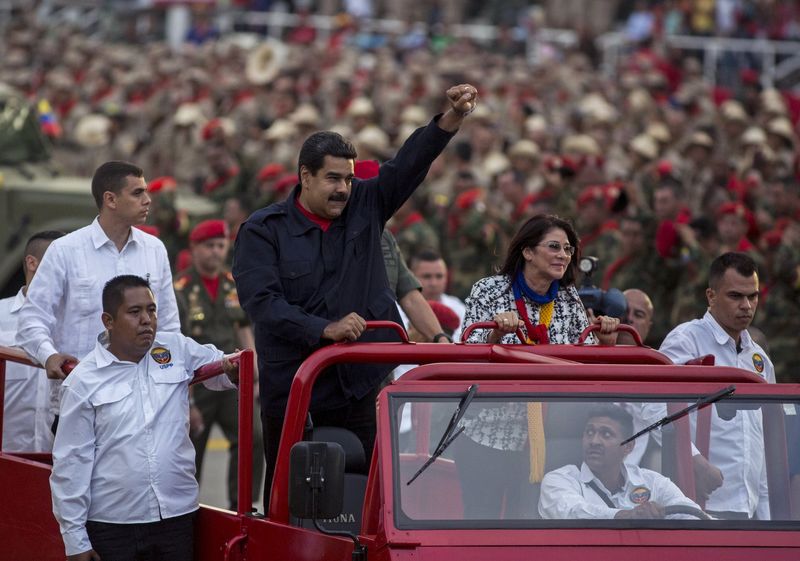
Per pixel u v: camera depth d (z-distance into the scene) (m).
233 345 39.28
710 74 102.31
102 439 23.19
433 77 93.00
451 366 20.34
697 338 27.89
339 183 23.50
